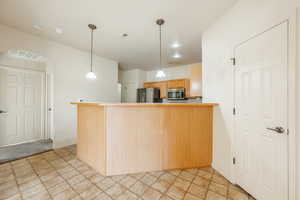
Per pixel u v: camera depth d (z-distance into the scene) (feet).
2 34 7.96
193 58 13.91
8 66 10.39
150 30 8.39
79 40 9.87
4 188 5.57
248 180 5.27
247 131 5.28
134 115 6.74
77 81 11.54
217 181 6.19
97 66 13.10
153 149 6.97
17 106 10.90
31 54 9.68
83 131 8.04
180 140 7.24
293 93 3.74
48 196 5.15
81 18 7.22
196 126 7.41
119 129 6.59
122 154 6.65
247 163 5.31
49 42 9.87
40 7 6.37
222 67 6.66
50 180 6.15
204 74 8.26
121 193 5.38
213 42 7.43
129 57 13.67
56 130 10.27
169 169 7.14
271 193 4.36
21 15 7.00
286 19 3.89
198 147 7.45
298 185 3.65
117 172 6.61
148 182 6.09
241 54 5.54
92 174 6.66
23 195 5.18
